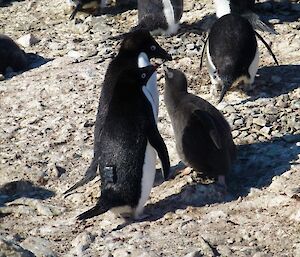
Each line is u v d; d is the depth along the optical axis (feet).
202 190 36.63
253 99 46.73
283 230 32.83
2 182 41.57
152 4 57.47
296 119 43.09
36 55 59.31
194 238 33.14
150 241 33.19
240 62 45.52
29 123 47.93
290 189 35.37
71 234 35.32
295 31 56.34
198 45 56.18
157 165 40.32
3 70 57.21
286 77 49.62
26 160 43.42
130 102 34.63
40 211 38.09
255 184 37.17
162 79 50.44
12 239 34.19
